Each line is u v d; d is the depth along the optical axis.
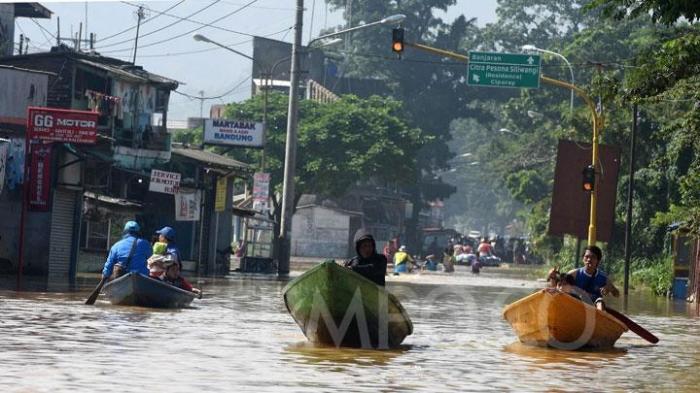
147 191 77.69
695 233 60.41
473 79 64.56
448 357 28.05
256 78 163.75
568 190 75.44
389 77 182.25
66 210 62.06
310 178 122.19
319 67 170.00
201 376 22.23
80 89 70.44
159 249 42.38
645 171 87.81
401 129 125.06
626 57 140.62
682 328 43.00
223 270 84.44
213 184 83.69
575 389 22.78
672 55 39.31
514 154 142.25
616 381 24.41
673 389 23.33
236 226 128.62
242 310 41.59
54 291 47.16
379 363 25.95
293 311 29.86
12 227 60.12
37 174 53.66
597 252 33.38
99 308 38.78
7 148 55.44
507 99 182.00
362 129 122.75
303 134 121.00
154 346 27.33
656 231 87.88
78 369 22.45
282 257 78.81
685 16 33.44
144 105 77.19
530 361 27.78
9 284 50.91
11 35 78.69
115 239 71.62
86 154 63.53
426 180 180.12
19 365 22.70
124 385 20.59
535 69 64.69
